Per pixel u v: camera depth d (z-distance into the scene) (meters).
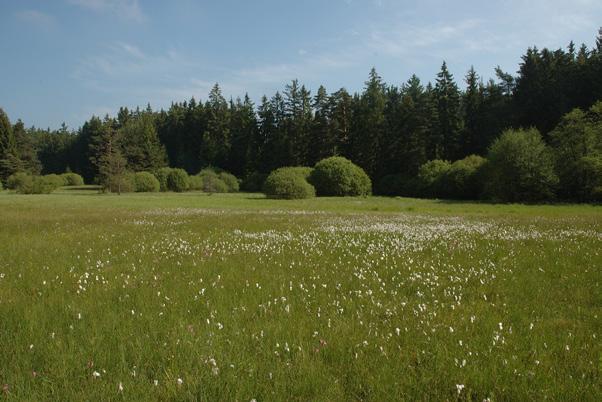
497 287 8.47
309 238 15.95
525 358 5.09
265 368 4.71
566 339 5.61
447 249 13.20
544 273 9.80
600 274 9.50
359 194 69.25
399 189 77.69
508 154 51.06
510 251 12.67
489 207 40.59
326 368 4.79
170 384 4.29
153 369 4.76
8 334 5.65
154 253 12.45
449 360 5.00
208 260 11.35
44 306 6.92
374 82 98.19
